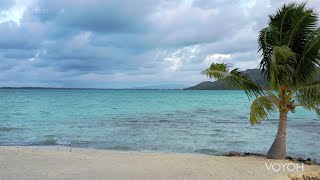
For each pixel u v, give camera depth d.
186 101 74.00
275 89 13.89
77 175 10.45
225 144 19.47
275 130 25.47
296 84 13.41
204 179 10.25
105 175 10.52
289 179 10.70
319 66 13.16
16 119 33.12
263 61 14.02
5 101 70.56
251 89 14.17
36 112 41.69
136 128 26.20
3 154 14.10
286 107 13.92
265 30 13.54
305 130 25.53
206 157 13.95
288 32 13.68
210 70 13.63
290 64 13.13
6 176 10.23
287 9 13.92
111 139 20.81
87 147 17.98
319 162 14.53
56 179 9.93
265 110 13.91
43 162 12.50
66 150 16.00
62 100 77.25
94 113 40.31
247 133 23.81
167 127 26.86
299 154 16.58
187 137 21.84
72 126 27.50
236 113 40.91
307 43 13.05
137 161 12.84
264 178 10.48
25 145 18.50
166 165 12.13
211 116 36.75
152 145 18.86
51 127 26.81
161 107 52.09
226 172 11.16
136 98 92.56
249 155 15.14
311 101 12.95
